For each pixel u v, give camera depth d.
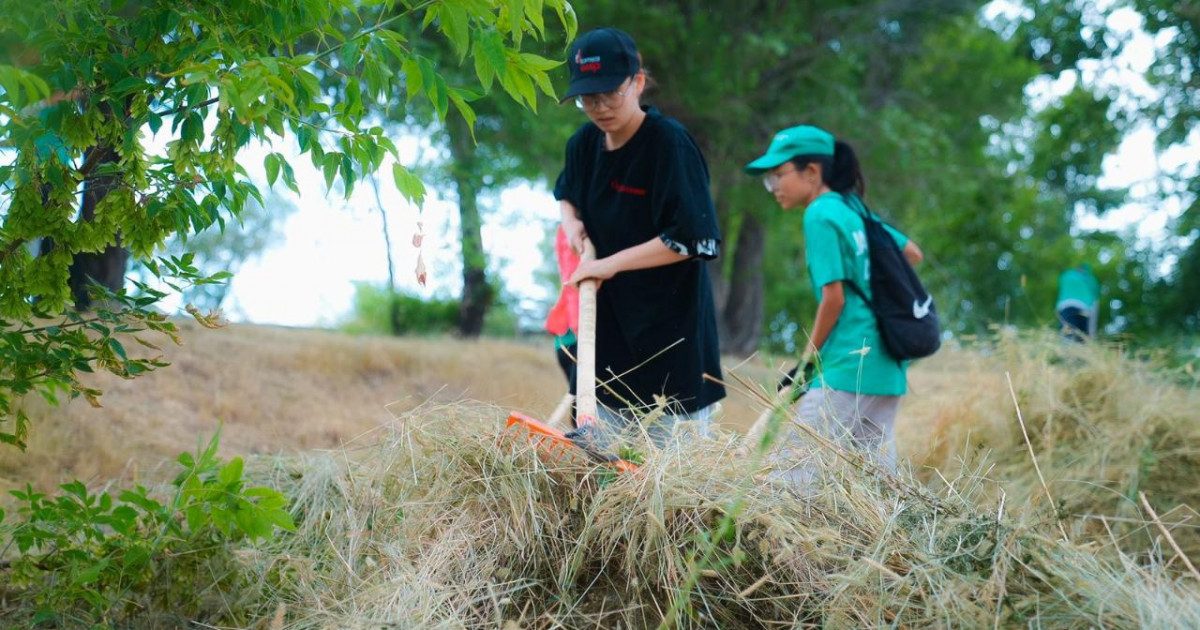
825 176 4.12
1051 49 17.41
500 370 8.38
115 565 2.78
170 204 2.63
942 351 6.36
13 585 2.82
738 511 2.52
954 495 2.70
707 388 3.83
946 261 23.38
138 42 2.48
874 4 15.16
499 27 2.62
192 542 2.86
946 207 18.88
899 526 2.54
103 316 2.75
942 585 2.35
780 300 32.16
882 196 15.38
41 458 4.23
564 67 4.26
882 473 2.72
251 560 2.94
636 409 3.21
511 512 2.82
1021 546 2.45
